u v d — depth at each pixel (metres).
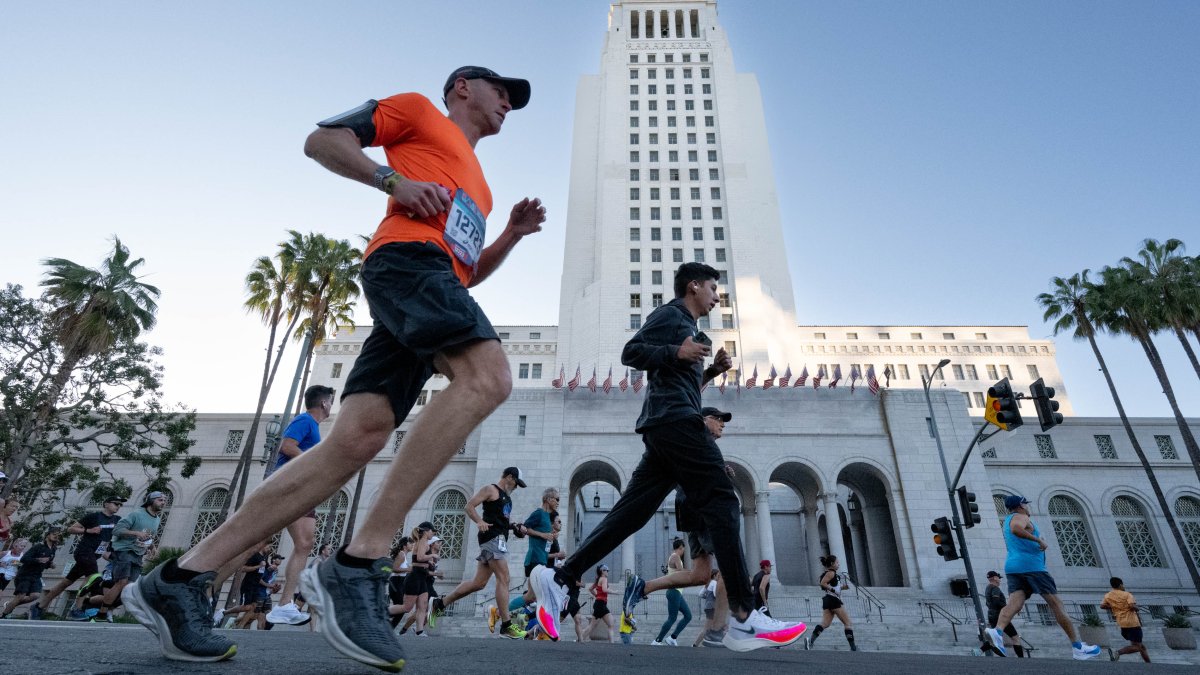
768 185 57.47
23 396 20.34
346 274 26.98
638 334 3.57
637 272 52.38
